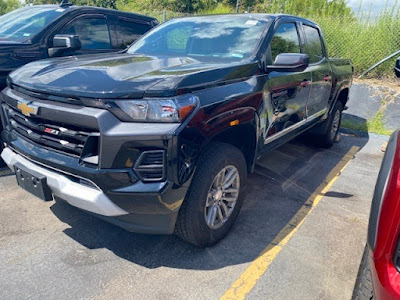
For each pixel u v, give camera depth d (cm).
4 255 252
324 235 300
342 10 1316
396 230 142
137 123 207
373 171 468
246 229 303
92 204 213
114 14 532
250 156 299
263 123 299
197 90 228
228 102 246
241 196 291
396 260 141
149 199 209
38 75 257
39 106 233
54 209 318
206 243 265
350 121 712
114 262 251
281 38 353
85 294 220
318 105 445
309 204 358
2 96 284
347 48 1012
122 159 205
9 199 332
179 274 242
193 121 215
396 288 136
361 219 331
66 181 224
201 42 344
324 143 545
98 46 506
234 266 253
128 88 210
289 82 340
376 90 844
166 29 391
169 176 208
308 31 426
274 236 295
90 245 269
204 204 245
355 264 263
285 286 235
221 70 256
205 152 246
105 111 208
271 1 1619
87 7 498
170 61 291
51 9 492
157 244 275
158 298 219
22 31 452
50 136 238
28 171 243
